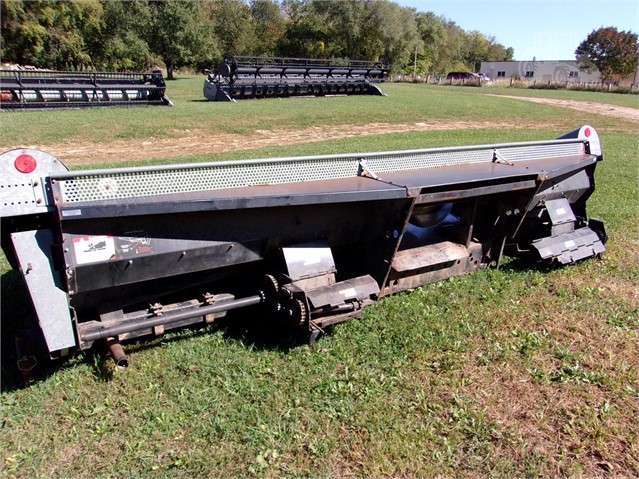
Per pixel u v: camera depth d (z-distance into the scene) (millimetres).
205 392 3268
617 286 5066
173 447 2850
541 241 5305
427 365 3639
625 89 46688
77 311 3414
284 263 3857
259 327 4082
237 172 3754
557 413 3215
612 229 6809
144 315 3551
